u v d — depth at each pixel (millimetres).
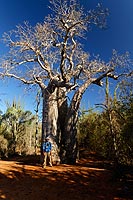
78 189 10695
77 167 14734
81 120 24750
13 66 18281
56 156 16281
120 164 13312
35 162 16938
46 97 17922
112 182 11375
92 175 12672
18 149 27891
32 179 12031
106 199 9422
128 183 11078
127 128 12016
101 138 19812
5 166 14219
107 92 14930
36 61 18141
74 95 18016
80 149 24438
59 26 16984
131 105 12164
